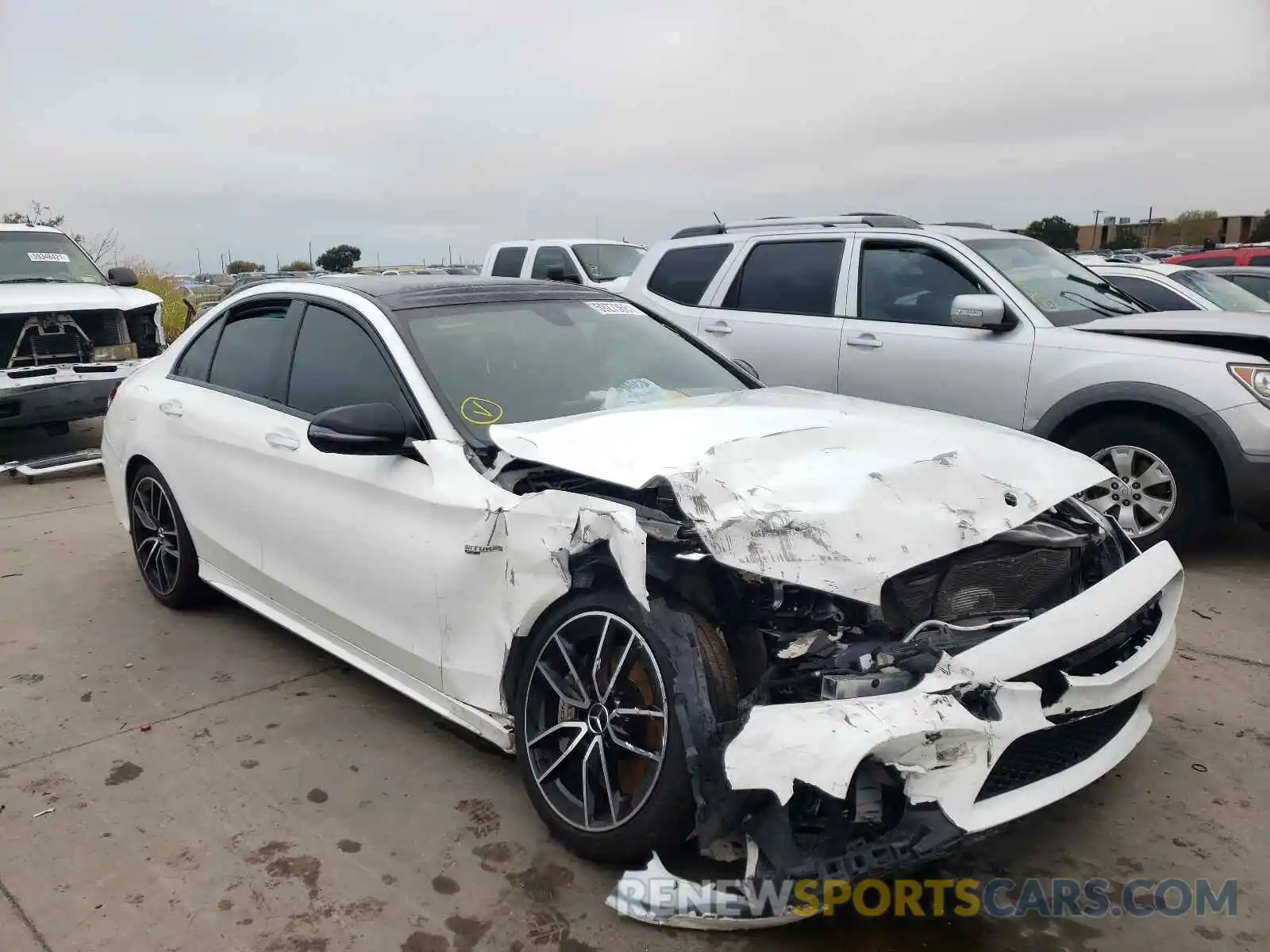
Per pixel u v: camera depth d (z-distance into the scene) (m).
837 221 6.74
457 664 3.07
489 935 2.51
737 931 2.49
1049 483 2.83
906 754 2.20
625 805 2.61
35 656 4.38
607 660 2.65
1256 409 4.84
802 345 6.48
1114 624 2.57
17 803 3.18
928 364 5.91
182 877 2.78
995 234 6.42
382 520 3.30
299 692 3.97
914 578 2.54
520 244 12.89
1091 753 2.61
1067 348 5.41
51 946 2.51
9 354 8.19
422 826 3.00
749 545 2.42
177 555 4.70
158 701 3.90
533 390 3.49
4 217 16.64
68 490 7.68
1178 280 9.52
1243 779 3.14
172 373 4.78
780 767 2.21
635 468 2.65
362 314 3.66
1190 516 5.15
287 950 2.48
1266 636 4.30
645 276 7.61
